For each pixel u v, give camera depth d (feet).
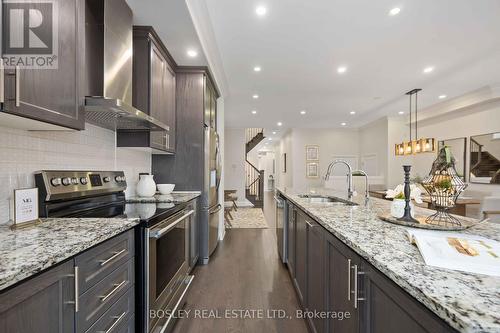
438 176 4.44
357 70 12.43
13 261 2.39
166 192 9.64
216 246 12.77
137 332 4.58
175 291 6.44
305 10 7.77
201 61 9.97
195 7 7.25
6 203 4.12
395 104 18.75
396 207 4.67
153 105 7.82
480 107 16.17
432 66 11.89
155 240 5.01
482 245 2.94
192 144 10.50
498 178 15.01
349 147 29.32
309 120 24.67
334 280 4.25
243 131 27.91
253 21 8.33
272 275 9.36
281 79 13.69
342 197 8.82
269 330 6.14
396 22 8.41
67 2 4.08
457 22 8.39
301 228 7.09
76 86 4.29
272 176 52.01
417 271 2.37
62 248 2.78
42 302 2.49
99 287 3.41
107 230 3.62
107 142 7.25
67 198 5.09
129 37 6.59
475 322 1.55
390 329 2.54
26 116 3.31
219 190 13.87
